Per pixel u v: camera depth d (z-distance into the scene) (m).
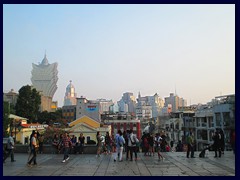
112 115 90.44
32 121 61.81
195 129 53.50
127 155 17.09
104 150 20.88
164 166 14.03
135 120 80.56
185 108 72.75
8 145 15.94
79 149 21.06
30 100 61.19
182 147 26.27
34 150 14.84
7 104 39.72
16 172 12.37
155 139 20.27
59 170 12.92
